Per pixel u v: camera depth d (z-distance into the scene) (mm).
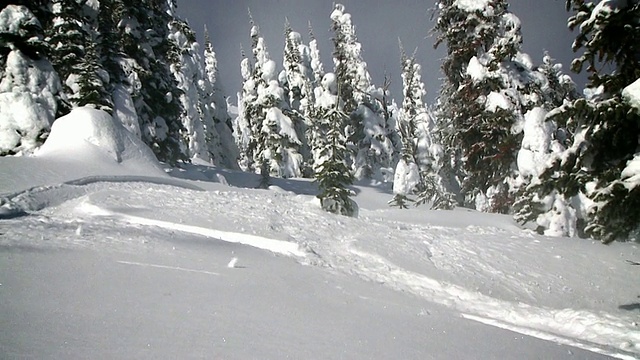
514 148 24328
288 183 39531
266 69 47562
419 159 39469
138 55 32750
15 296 4336
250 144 54875
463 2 26219
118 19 32031
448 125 31203
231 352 3471
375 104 47000
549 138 19422
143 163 20797
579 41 11617
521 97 24672
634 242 13727
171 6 53062
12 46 20469
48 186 13578
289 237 10953
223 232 10711
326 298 6340
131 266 6434
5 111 19875
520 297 8781
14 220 9750
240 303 5141
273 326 4363
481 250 11906
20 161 16125
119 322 3865
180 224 10961
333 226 13047
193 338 3684
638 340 6344
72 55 26406
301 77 57312
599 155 11391
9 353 2908
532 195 16250
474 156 26234
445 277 9320
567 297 9086
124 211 11672
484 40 25953
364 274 9016
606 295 9352
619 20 10703
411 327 5215
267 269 7809
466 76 26078
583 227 15195
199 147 50594
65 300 4391
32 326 3496
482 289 8906
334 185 16094
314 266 8961
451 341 4793
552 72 27688
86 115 20250
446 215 20500
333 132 16562
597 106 10047
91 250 7332
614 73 11500
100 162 18688
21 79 20391
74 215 11320
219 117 65500
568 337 6082
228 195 15953
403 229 14148
